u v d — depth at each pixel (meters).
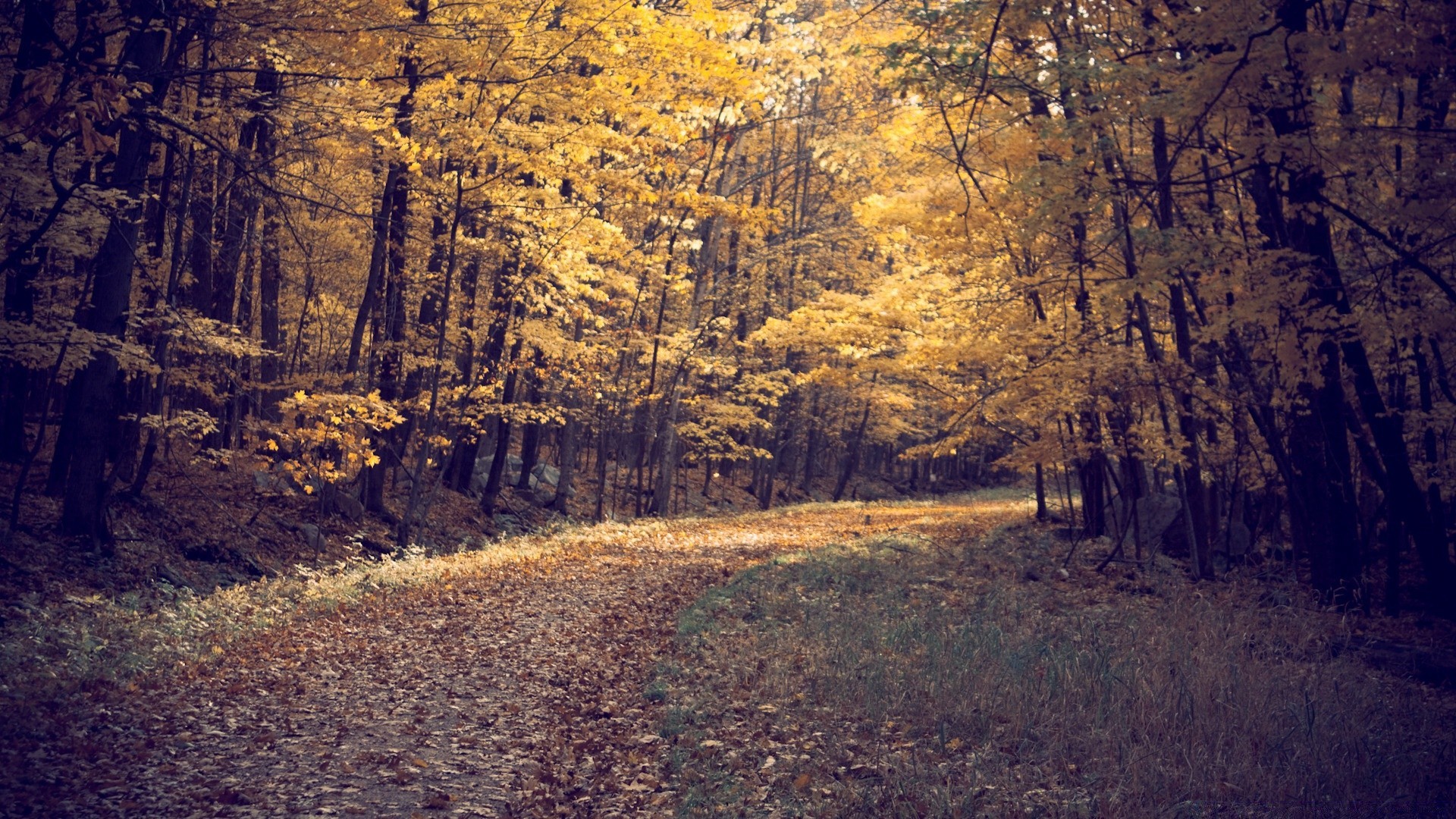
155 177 12.81
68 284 14.99
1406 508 11.98
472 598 11.99
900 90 9.71
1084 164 10.47
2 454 14.57
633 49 14.17
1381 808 5.45
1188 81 9.70
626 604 12.35
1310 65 8.39
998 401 14.61
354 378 15.36
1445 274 10.62
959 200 14.42
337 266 21.77
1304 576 14.48
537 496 25.25
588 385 21.02
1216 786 5.65
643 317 26.00
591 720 7.39
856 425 37.47
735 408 27.09
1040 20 9.92
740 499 35.12
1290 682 8.09
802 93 26.09
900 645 9.33
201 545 13.71
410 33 11.49
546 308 18.83
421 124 13.98
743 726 6.98
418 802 5.45
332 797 5.43
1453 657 9.34
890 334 16.48
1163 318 15.84
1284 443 14.29
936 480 47.81
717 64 13.98
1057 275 14.18
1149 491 18.75
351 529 16.95
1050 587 13.23
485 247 16.47
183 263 13.20
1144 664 8.36
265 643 8.93
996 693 7.52
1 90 10.95
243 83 13.02
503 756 6.42
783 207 31.52
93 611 9.60
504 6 13.05
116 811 4.93
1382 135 9.08
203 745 6.14
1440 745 6.75
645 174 19.92
